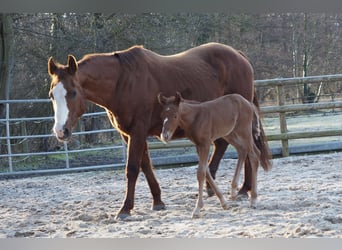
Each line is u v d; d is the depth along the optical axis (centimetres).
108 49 1931
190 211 743
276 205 738
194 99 802
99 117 1953
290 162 1211
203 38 2084
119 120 746
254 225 615
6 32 1577
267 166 822
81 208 818
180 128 754
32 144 1812
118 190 999
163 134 684
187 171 1198
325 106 1310
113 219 709
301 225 593
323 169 1093
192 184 1017
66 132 674
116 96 737
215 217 685
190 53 843
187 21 1938
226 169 1173
